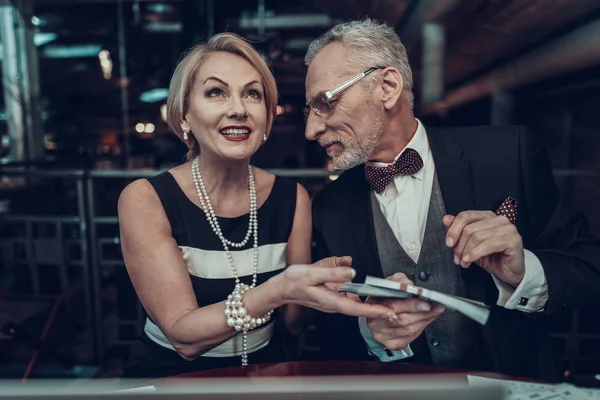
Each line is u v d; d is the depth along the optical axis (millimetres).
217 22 6594
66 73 9227
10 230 4062
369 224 1442
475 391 662
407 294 871
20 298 2596
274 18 7703
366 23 1333
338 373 1017
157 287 1268
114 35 8641
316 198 1567
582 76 5832
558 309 1245
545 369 1356
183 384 717
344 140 1328
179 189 1409
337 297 964
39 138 5785
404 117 1378
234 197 1438
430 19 4867
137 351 1449
